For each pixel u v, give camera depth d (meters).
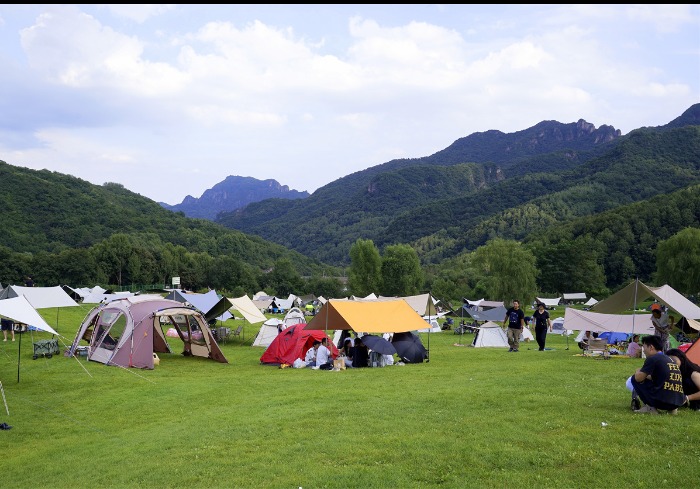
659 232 110.62
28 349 23.94
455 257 161.25
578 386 12.93
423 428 9.55
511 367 17.12
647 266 106.50
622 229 113.94
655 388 9.70
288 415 11.16
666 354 10.12
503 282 77.00
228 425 10.75
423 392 12.94
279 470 7.89
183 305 21.98
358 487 7.12
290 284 119.12
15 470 9.29
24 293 27.20
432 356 23.00
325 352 19.59
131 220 148.62
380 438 9.05
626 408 10.24
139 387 16.20
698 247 65.19
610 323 21.62
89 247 112.00
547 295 97.31
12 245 113.06
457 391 12.74
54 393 15.56
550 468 7.45
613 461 7.50
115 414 13.13
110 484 7.95
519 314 23.83
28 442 11.21
